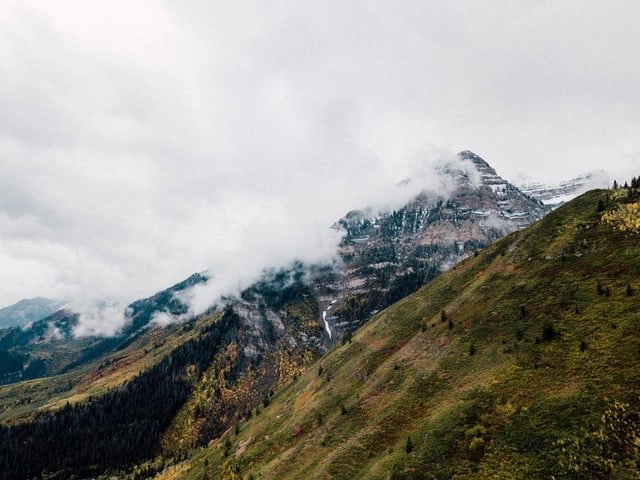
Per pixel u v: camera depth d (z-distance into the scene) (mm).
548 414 62844
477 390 77062
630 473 49281
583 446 55156
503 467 58688
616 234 98312
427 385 91438
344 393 126375
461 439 67438
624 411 56438
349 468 79562
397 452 73375
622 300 77625
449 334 106125
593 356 69000
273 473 99500
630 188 113125
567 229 113000
